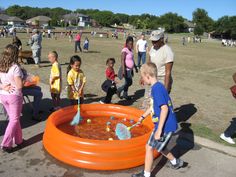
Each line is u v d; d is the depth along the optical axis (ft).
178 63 61.72
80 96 23.11
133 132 20.10
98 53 72.08
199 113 26.22
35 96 21.67
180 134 20.81
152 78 13.67
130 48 28.07
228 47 158.40
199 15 372.99
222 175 15.80
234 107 28.89
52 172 15.12
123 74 27.84
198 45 156.76
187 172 15.85
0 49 66.54
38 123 21.52
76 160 15.48
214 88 37.52
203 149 18.65
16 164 15.76
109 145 15.37
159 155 17.34
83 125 20.93
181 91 34.50
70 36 121.29
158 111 13.43
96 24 463.42
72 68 22.80
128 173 15.34
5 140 16.53
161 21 411.13
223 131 22.06
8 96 16.17
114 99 29.09
